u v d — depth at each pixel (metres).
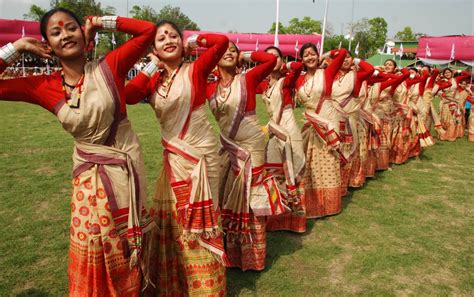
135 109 15.61
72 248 2.65
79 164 2.60
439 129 10.21
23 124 11.36
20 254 3.98
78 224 2.59
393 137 8.17
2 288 3.43
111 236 2.58
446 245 4.50
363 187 6.66
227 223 3.76
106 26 2.58
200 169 2.92
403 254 4.26
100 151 2.56
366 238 4.66
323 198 5.23
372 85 7.05
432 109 10.16
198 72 2.92
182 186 2.96
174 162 2.96
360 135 6.40
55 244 4.21
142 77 2.96
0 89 2.43
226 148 3.70
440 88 10.86
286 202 4.45
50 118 12.59
